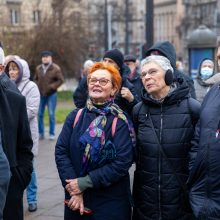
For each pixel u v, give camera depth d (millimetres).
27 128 3998
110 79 3975
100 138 3865
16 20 44500
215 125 3588
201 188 3654
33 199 6176
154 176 3918
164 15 86188
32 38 26750
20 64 5953
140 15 74625
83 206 3877
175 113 3939
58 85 11812
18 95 3938
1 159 3205
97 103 3996
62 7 30641
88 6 54938
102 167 3863
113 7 68375
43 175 8141
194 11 74938
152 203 3939
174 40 82125
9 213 3859
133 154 3979
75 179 3848
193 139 3850
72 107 21734
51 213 6117
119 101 5055
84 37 32594
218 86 3732
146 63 3996
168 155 3896
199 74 7641
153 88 3936
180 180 3893
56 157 4016
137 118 4082
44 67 11852
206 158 3586
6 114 3781
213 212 3562
